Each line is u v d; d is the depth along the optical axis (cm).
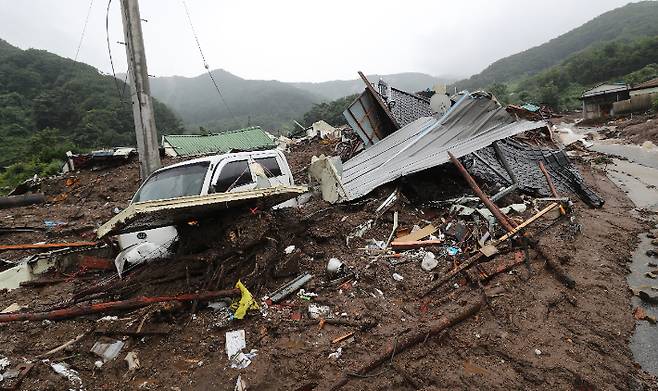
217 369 378
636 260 740
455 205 834
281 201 628
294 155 2273
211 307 477
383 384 370
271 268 543
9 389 346
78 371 380
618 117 3591
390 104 1276
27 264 669
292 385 360
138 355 404
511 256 631
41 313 466
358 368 379
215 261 508
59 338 435
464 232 717
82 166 2159
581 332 478
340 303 501
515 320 488
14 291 621
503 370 404
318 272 579
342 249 666
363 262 613
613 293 586
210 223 546
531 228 773
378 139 1242
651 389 397
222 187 600
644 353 460
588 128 3512
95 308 459
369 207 841
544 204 909
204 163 623
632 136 2628
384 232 754
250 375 365
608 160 1925
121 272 577
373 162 1044
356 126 1230
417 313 493
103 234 458
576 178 1193
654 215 1038
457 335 455
